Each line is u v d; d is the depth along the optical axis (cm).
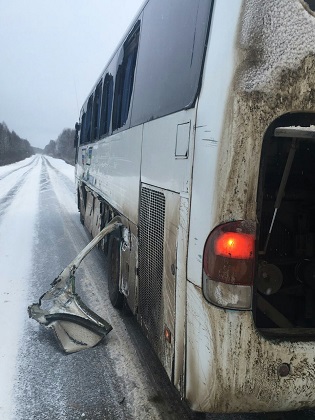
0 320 471
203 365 223
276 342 219
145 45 375
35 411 312
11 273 652
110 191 530
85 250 450
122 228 443
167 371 274
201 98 229
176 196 258
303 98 210
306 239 294
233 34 208
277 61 206
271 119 207
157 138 308
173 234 263
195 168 231
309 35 210
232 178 207
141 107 369
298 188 296
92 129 781
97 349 409
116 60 530
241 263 212
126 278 417
